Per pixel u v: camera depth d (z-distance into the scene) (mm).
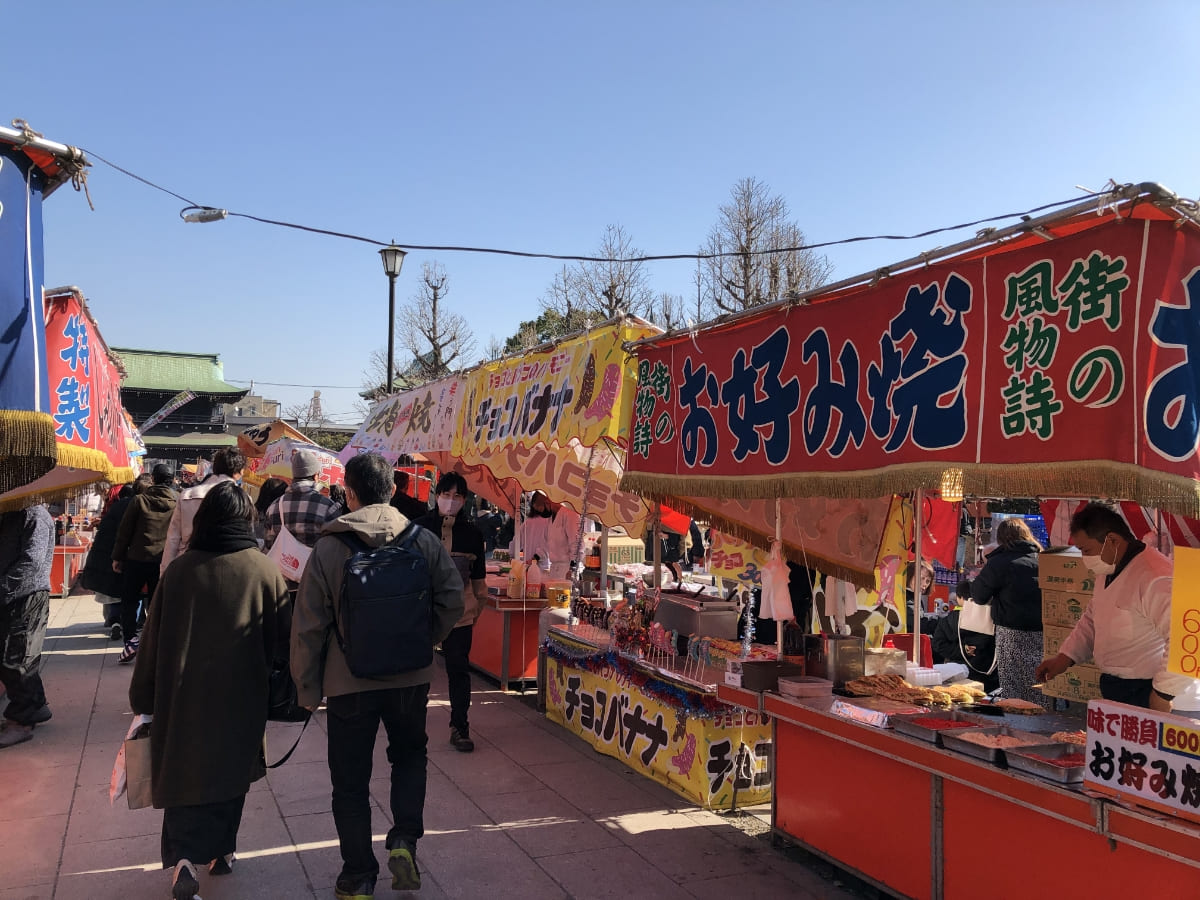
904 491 3029
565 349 6094
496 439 6746
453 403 8266
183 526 5578
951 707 3707
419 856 3887
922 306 3088
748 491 3930
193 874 3174
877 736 3389
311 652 3254
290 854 3877
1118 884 2549
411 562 3406
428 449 8523
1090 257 2498
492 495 9695
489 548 13570
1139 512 4465
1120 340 2379
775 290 21625
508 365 7191
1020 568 5473
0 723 5695
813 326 3646
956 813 3096
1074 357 2506
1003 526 5688
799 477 3604
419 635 3354
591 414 5367
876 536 5145
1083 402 2457
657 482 4684
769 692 4074
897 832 3352
